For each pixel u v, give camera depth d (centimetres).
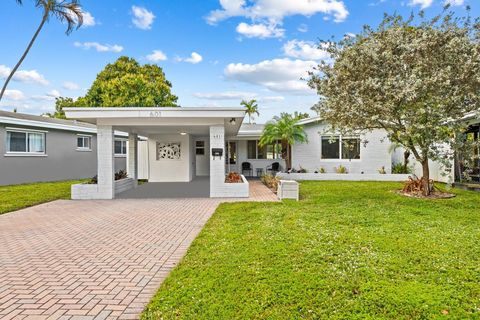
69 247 536
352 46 929
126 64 3119
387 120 927
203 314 301
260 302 321
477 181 1292
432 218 694
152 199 1050
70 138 1875
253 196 1098
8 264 456
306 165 1670
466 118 1072
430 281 363
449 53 827
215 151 1066
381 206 840
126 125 1077
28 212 848
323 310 303
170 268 437
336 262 426
